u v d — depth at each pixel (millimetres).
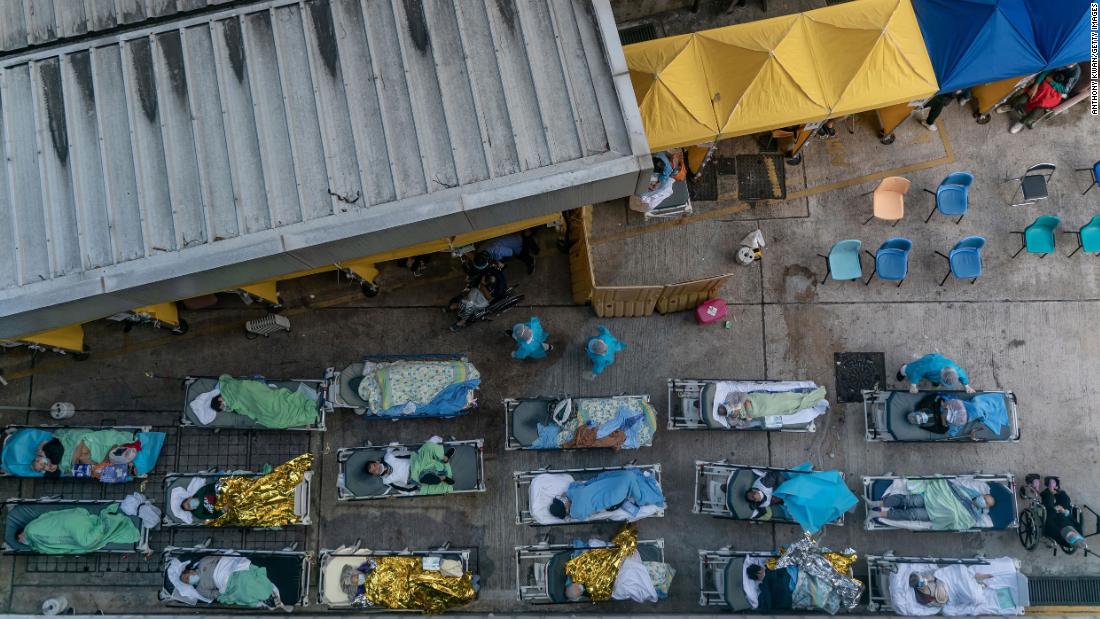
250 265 8797
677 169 12023
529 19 9016
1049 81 12398
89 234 8750
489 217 9039
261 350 12211
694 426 11719
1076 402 12383
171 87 8977
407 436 11992
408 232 8906
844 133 13094
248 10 9000
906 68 11273
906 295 12609
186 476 11258
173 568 10914
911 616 11094
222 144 8891
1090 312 12617
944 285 12656
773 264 12656
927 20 11539
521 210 9055
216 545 11609
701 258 12680
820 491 10805
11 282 8664
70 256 8734
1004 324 12562
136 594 11500
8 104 8945
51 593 11500
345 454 11375
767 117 11164
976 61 11242
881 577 11406
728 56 11195
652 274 12625
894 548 11930
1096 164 12398
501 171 8719
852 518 11992
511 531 11805
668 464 12055
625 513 11125
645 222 12758
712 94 11180
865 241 12758
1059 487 12047
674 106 11047
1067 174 13016
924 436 11516
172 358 12133
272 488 11133
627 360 12305
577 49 8961
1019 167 13031
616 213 12773
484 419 12070
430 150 8789
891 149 13062
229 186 8805
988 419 11492
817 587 10938
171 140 8883
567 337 12336
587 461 12039
